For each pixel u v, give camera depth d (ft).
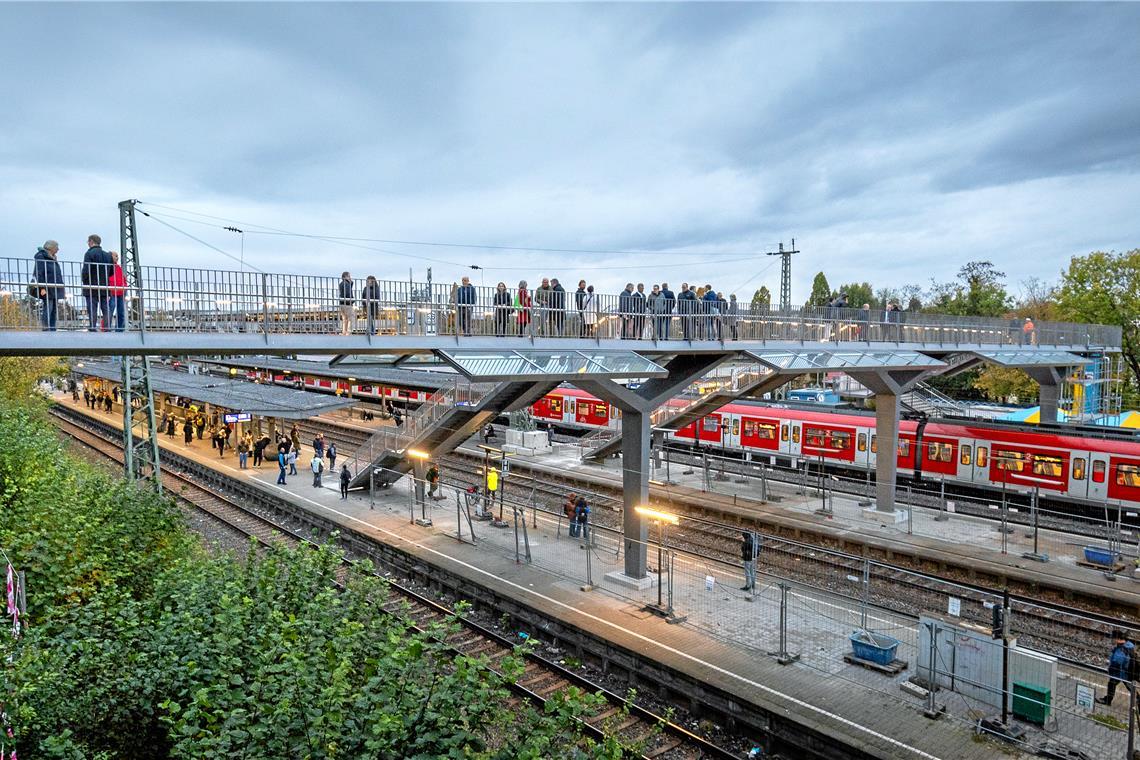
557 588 59.41
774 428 112.88
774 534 80.43
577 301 56.03
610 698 45.32
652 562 66.33
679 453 118.93
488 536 74.33
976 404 148.56
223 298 41.68
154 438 79.00
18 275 35.06
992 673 40.42
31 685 23.71
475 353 48.96
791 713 40.09
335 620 31.53
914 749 36.96
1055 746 37.19
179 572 36.52
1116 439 81.51
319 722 20.08
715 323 61.87
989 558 68.13
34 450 58.39
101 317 38.24
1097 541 73.56
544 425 155.53
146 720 26.32
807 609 55.11
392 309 47.75
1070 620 56.44
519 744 21.79
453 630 26.84
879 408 80.89
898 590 63.36
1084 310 128.98
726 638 49.90
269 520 85.35
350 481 95.25
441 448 83.87
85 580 39.86
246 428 120.16
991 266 213.66
